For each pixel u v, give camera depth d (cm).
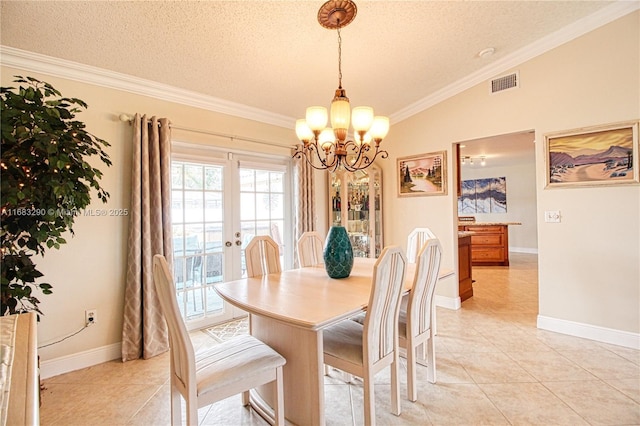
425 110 397
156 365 247
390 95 371
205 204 327
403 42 269
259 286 203
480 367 235
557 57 296
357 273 241
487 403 192
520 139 525
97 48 228
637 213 261
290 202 403
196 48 243
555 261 300
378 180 440
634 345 261
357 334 186
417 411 186
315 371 159
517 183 818
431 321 216
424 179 401
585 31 279
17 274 172
